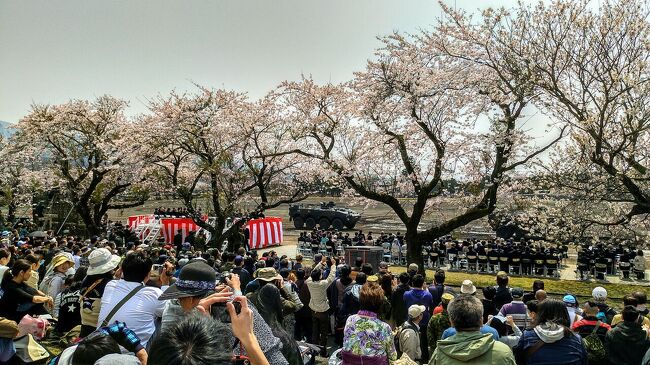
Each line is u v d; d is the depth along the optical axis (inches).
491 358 135.8
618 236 627.8
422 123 695.7
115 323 145.5
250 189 896.3
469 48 655.8
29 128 1065.5
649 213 558.9
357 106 736.3
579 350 169.0
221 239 863.7
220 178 870.4
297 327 380.8
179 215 1198.9
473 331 143.4
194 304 132.6
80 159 1068.5
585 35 549.0
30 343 213.3
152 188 1043.9
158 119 865.5
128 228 1082.1
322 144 770.8
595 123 518.0
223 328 81.8
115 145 958.4
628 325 210.8
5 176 1239.5
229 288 121.2
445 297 266.1
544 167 616.1
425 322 317.1
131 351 142.6
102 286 220.8
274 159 846.5
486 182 685.3
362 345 185.6
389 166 784.9
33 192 1262.3
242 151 856.3
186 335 75.9
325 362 343.3
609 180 543.2
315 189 895.1
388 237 1015.6
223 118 836.0
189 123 845.2
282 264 430.6
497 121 671.1
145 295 177.3
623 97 526.6
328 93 777.6
